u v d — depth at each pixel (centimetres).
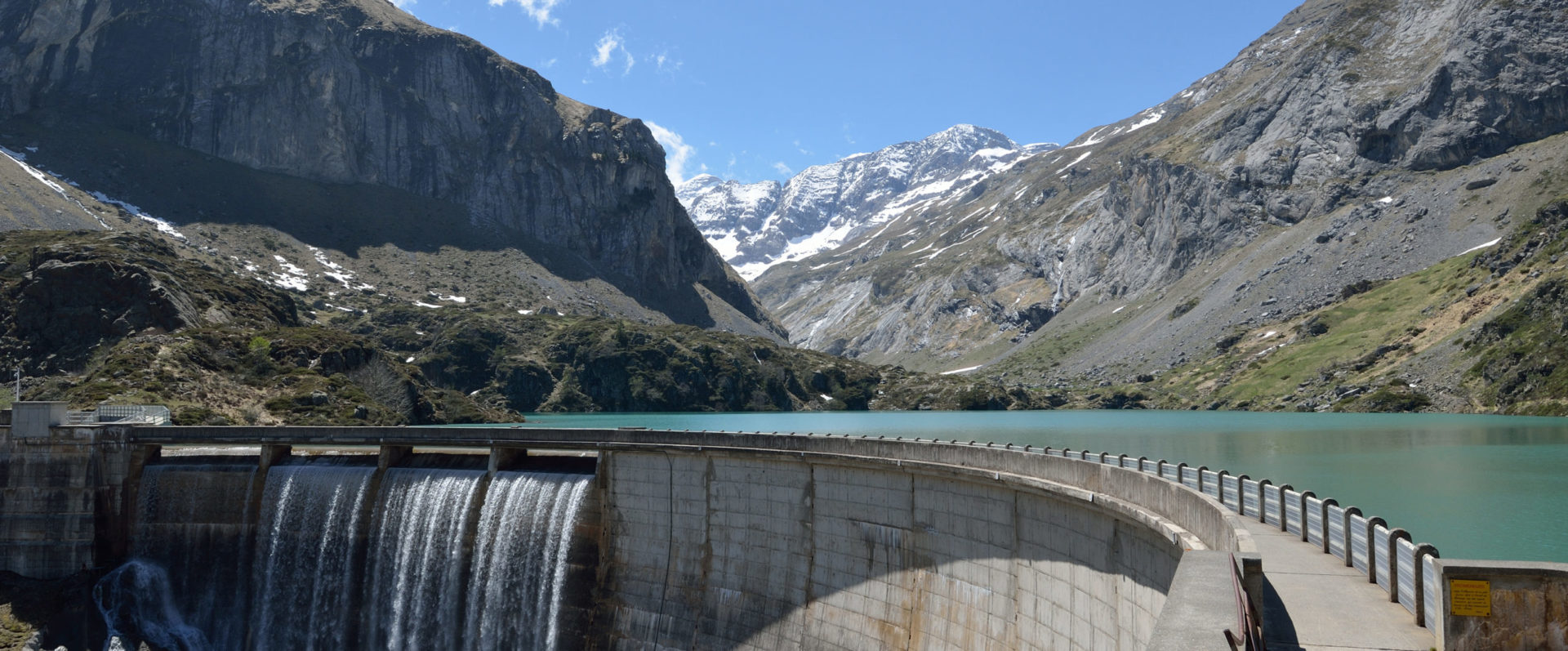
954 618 5784
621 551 7875
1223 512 3331
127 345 17162
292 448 9869
